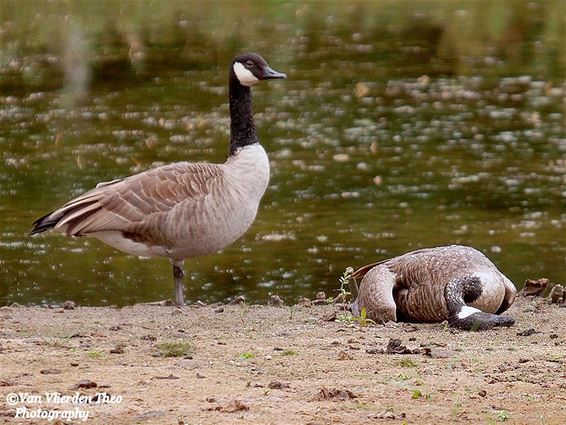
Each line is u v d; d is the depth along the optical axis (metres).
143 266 16.47
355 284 14.35
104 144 24.00
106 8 42.91
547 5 42.56
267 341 10.63
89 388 8.53
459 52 35.12
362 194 20.34
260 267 16.16
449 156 23.19
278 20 40.78
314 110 27.58
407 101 28.58
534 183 21.03
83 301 14.51
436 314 11.95
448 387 8.77
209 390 8.53
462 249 12.42
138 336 10.93
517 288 14.87
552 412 8.12
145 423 7.66
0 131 25.33
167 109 27.67
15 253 16.97
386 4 43.69
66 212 12.78
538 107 27.83
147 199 12.93
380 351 10.09
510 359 9.82
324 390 8.40
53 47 35.91
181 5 43.47
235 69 14.42
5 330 11.26
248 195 13.60
